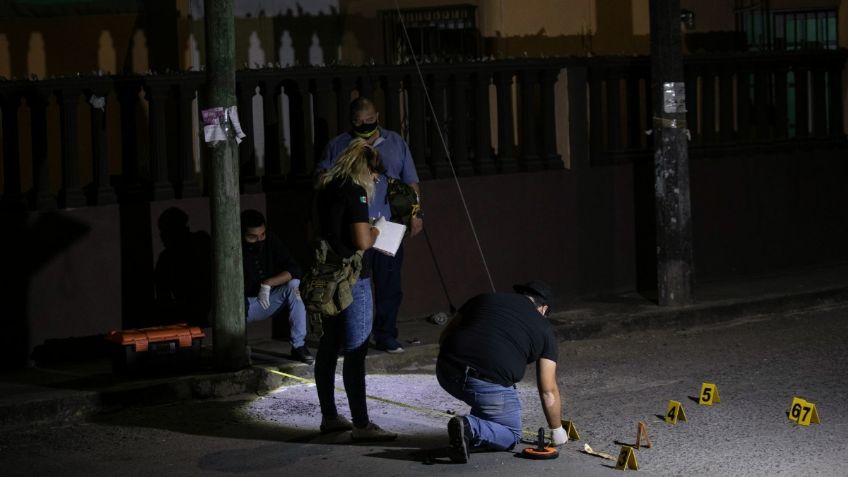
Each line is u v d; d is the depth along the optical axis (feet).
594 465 52.80
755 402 63.36
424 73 81.25
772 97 102.83
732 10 118.42
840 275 96.43
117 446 58.08
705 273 94.38
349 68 78.28
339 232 55.57
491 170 85.20
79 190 71.36
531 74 86.33
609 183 89.45
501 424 52.75
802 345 76.95
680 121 83.76
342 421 58.95
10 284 69.31
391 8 108.58
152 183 73.51
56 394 63.16
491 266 84.64
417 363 73.51
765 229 97.30
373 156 56.34
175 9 96.02
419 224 69.26
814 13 116.37
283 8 102.94
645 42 116.98
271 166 77.41
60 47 93.30
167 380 65.92
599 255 89.35
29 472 54.19
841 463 52.65
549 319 81.20
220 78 66.39
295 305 70.44
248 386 67.51
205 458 55.42
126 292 72.49
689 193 84.89
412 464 53.36
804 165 98.94
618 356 75.46
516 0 107.45
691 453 54.65
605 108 100.68
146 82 72.54
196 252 74.28
